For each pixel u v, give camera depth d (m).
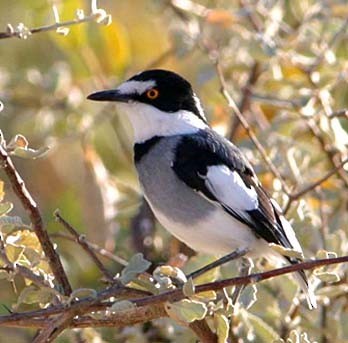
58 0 13.59
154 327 10.48
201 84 13.05
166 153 10.09
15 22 14.79
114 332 10.73
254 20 13.32
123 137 13.74
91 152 13.28
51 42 14.95
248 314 9.71
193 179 9.88
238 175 9.98
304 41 12.87
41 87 13.98
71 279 12.36
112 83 14.09
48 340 7.99
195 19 13.93
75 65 14.03
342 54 13.59
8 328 12.06
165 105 10.38
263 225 9.79
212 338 8.84
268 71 13.12
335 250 10.62
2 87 14.02
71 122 13.82
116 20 14.83
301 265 7.98
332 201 11.77
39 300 8.15
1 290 12.16
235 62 13.34
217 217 9.84
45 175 14.20
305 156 12.01
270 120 13.03
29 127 14.05
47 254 8.20
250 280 8.05
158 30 15.04
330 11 13.12
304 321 10.42
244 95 12.93
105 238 12.61
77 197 13.66
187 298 8.09
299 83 12.84
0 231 8.20
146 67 14.46
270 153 11.77
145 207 12.34
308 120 12.10
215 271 10.16
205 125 10.55
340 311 10.52
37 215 8.11
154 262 12.09
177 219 9.98
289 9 13.95
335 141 11.88
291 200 10.55
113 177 13.10
